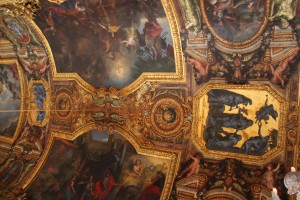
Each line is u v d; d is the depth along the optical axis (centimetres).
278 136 1155
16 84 1758
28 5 1283
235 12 1091
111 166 1427
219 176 1212
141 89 1409
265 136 1180
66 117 1595
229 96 1224
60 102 1616
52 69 1597
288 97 1125
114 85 1461
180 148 1321
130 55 1363
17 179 1566
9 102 1791
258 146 1190
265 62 1138
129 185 1348
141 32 1282
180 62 1271
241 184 1172
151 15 1210
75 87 1559
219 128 1254
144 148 1383
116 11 1255
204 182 1221
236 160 1211
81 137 1542
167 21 1198
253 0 1048
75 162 1514
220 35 1162
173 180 1275
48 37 1499
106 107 1488
